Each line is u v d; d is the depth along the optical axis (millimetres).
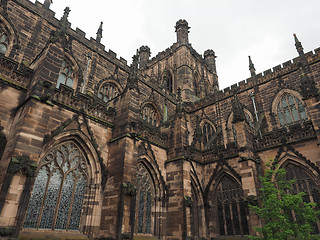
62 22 27844
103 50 46781
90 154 26891
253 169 31516
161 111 54844
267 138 34469
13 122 22234
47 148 22969
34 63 27406
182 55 75062
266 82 49344
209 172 38188
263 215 24047
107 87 45500
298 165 30453
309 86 31484
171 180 33281
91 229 24281
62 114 25297
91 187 25875
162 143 36062
